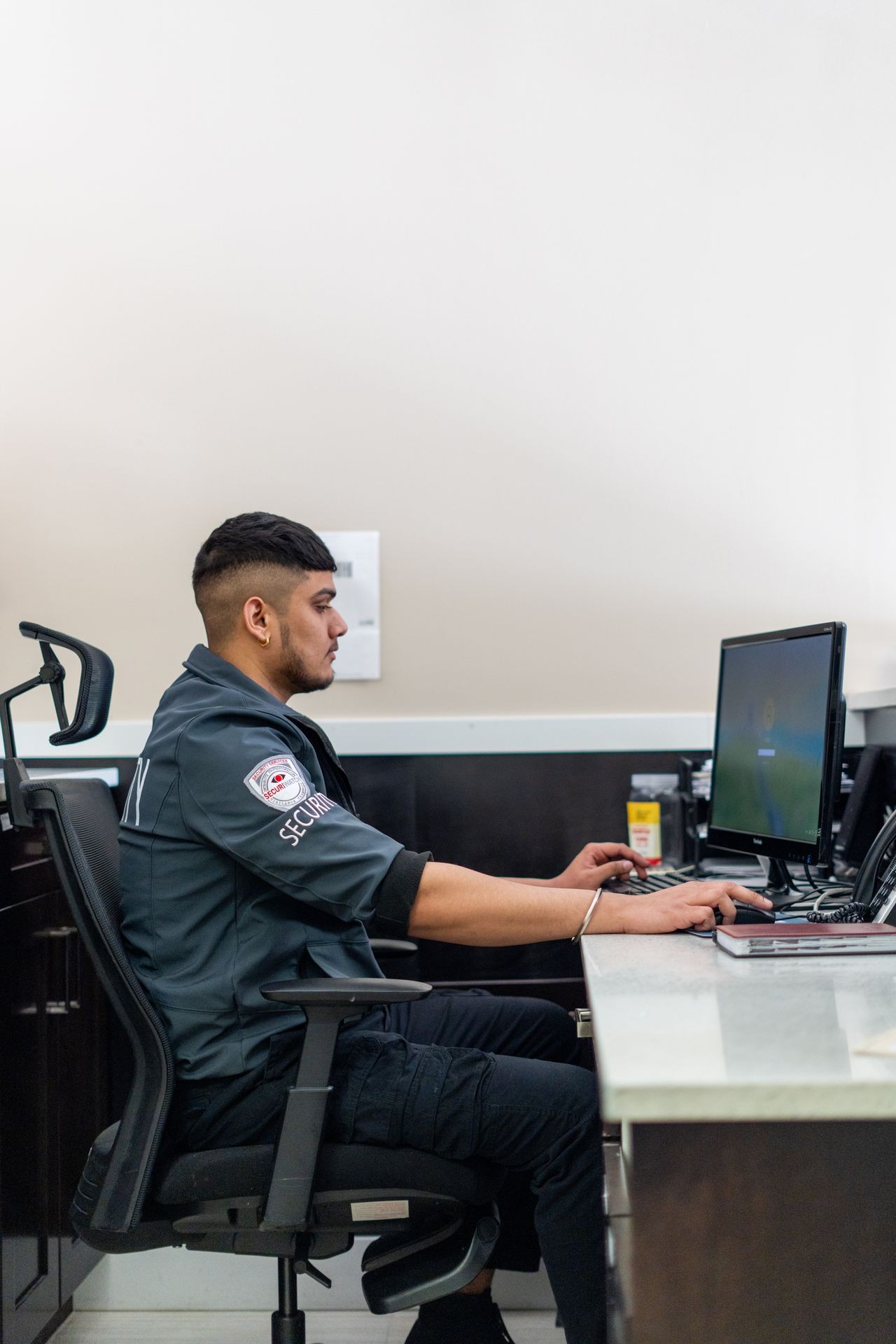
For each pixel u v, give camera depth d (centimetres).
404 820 224
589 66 225
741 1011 88
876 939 116
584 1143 126
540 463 226
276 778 133
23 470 228
